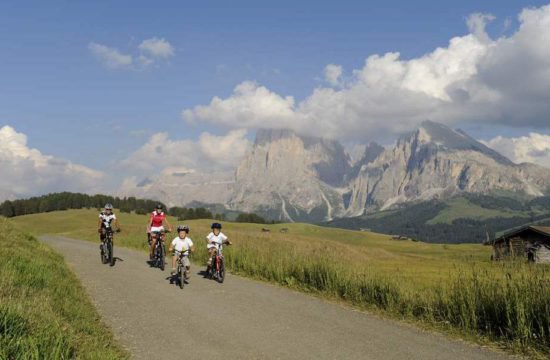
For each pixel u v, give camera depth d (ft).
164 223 60.95
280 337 27.73
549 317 27.66
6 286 30.86
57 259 58.75
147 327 29.60
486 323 30.12
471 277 35.29
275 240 144.46
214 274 50.85
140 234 125.49
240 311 34.83
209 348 25.38
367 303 39.04
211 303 37.63
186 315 33.12
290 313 34.58
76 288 39.86
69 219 495.41
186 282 48.44
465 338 28.86
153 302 37.35
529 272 32.78
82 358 21.42
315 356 24.16
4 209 553.23
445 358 24.29
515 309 29.37
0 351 19.25
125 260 66.95
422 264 123.13
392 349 25.64
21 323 22.12
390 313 35.58
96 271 53.72
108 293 40.29
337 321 32.27
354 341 27.12
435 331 30.48
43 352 20.20
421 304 35.73
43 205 572.10
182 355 24.14
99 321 30.45
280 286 48.52
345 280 43.45
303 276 48.44
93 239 160.76
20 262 40.09
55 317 25.93
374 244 527.81
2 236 58.85
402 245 517.55
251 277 55.31
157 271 55.83
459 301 33.19
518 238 161.48
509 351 26.16
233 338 27.40
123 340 26.61
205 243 78.74
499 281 33.09
